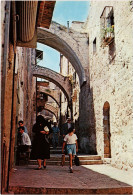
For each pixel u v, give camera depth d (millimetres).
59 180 5203
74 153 6980
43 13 5527
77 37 13766
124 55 7602
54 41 14180
